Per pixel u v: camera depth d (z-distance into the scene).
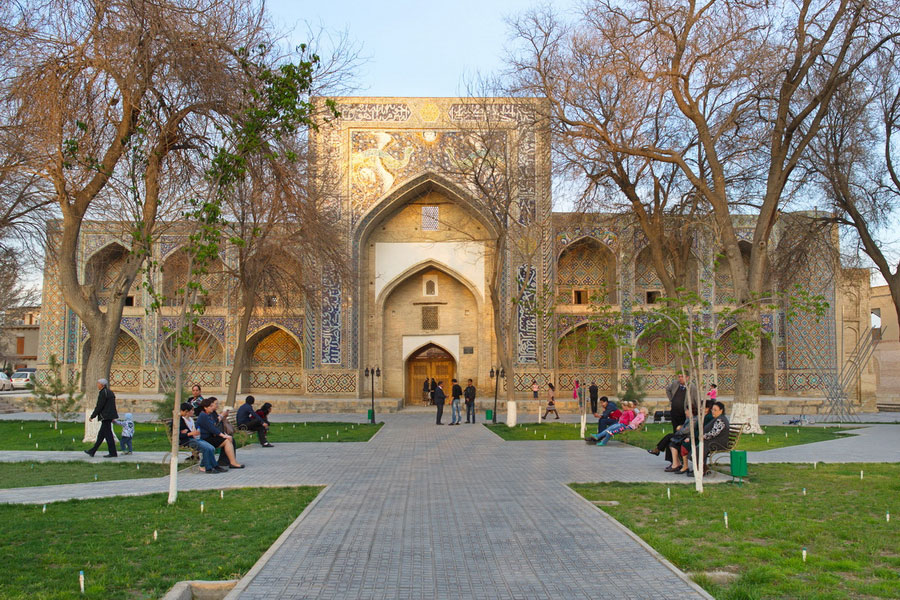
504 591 4.08
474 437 13.62
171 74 10.89
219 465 9.05
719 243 15.52
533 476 8.31
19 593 3.95
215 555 4.78
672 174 16.55
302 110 7.90
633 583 4.20
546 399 21.45
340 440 13.04
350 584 4.20
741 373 14.15
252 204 15.13
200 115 11.71
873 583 4.17
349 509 6.34
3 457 10.03
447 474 8.53
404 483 7.82
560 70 15.56
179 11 10.30
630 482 7.71
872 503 6.46
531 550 4.93
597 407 20.47
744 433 13.73
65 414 17.41
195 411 10.39
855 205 16.94
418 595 4.01
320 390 21.80
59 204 12.19
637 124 14.87
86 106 11.02
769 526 5.54
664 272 15.91
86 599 3.89
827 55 14.14
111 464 9.31
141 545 5.02
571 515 6.04
